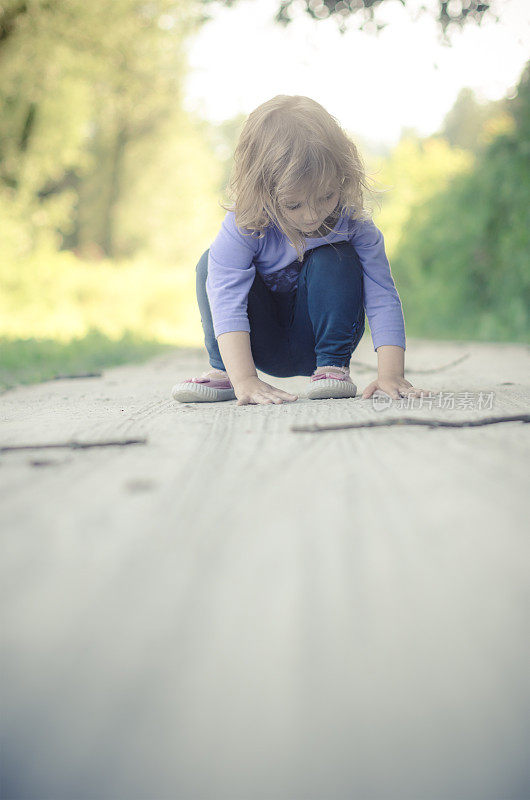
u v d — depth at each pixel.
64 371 4.58
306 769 0.42
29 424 1.81
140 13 12.12
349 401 2.07
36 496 1.04
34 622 0.60
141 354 6.28
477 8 5.09
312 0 5.28
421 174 11.76
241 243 2.19
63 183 22.95
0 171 13.20
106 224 23.89
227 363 2.20
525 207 7.75
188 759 0.43
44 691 0.49
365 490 1.02
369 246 2.27
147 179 23.66
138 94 15.72
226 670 0.52
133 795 0.40
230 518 0.89
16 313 10.82
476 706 0.48
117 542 0.81
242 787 0.41
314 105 1.99
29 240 12.61
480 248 8.42
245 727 0.45
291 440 1.44
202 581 0.69
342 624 0.59
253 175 1.97
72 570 0.72
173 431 1.60
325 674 0.51
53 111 13.37
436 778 0.42
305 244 2.13
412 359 4.70
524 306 7.77
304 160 1.88
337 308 2.20
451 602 0.63
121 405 2.30
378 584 0.67
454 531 0.83
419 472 1.13
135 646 0.56
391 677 0.51
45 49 11.73
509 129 8.04
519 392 2.32
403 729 0.45
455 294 8.81
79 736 0.44
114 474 1.17
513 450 1.31
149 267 18.36
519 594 0.65
